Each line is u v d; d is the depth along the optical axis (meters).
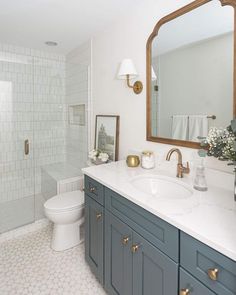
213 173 1.25
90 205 1.57
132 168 1.67
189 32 1.36
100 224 1.44
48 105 3.04
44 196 2.90
